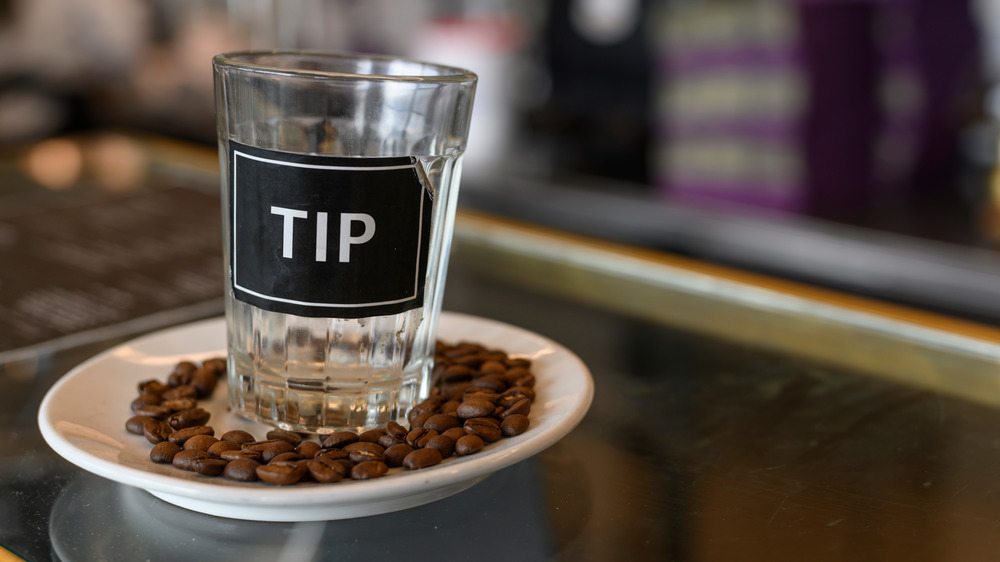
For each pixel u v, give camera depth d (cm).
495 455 36
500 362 45
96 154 84
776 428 43
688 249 134
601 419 43
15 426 42
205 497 34
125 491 38
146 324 51
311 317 40
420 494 36
